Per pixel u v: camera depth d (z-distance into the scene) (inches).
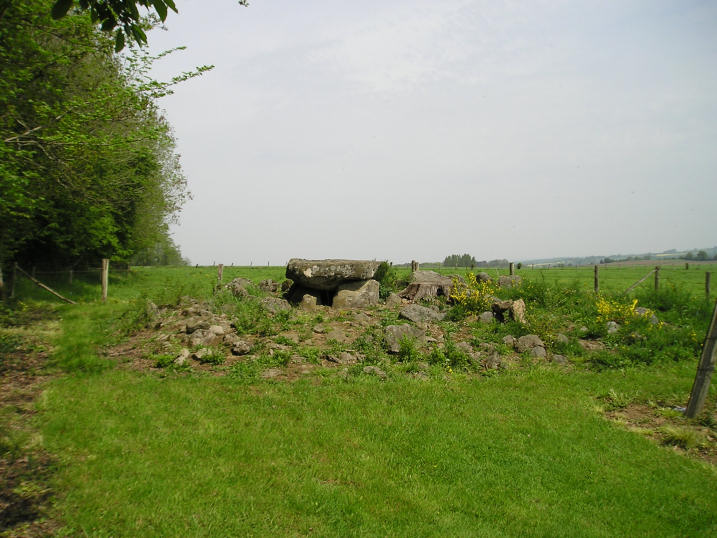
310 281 554.6
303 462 224.2
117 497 184.7
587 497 208.1
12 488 183.0
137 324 460.1
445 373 364.8
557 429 273.3
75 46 484.7
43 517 168.6
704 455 246.8
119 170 661.3
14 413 253.8
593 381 361.7
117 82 517.0
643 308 605.3
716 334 281.1
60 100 547.8
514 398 320.2
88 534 162.6
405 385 330.3
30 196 514.6
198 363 358.6
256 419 265.0
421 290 575.5
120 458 214.1
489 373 370.3
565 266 2057.1
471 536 177.6
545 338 452.4
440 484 213.3
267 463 220.2
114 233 991.6
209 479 202.5
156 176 936.3
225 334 414.0
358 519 183.6
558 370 387.5
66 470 200.5
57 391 293.1
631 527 188.1
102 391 295.7
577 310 585.9
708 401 314.3
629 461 238.7
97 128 533.3
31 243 903.7
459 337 452.4
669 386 346.9
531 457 240.4
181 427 249.8
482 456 239.5
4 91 418.9
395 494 203.2
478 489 211.2
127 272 1298.0
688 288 925.2
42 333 456.4
